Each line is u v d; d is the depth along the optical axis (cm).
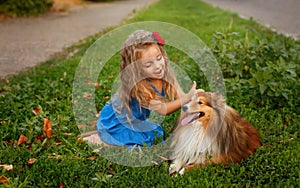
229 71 582
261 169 350
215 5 1862
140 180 339
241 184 332
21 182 339
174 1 2019
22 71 749
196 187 321
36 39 1112
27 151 387
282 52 616
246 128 376
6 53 931
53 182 337
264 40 650
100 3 2194
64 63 753
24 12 1552
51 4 1692
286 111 487
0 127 451
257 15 1491
